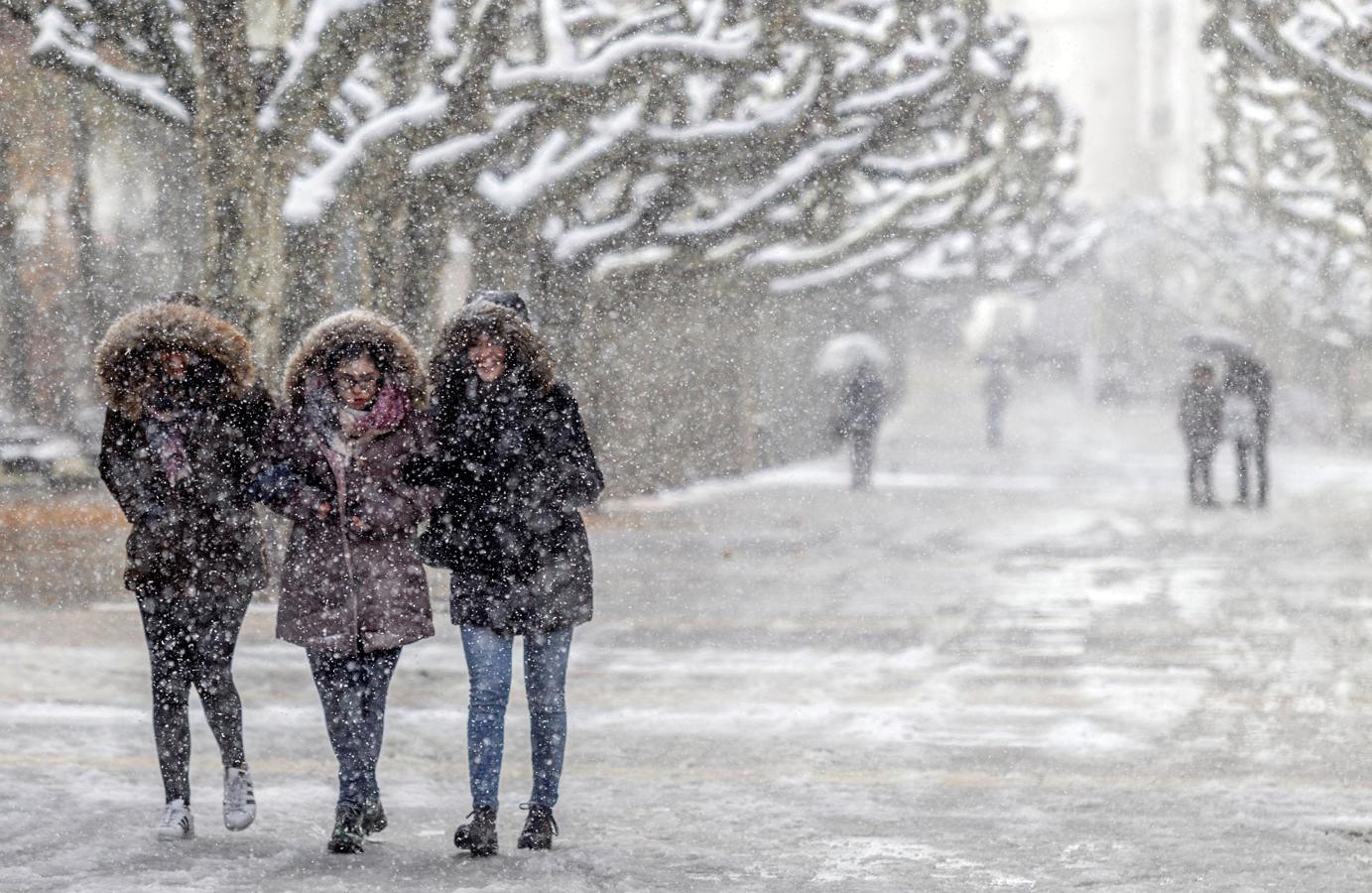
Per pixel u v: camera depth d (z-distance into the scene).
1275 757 18.45
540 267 45.34
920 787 16.97
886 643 27.02
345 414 14.12
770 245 49.00
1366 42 43.28
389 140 33.19
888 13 41.06
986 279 74.19
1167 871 13.46
